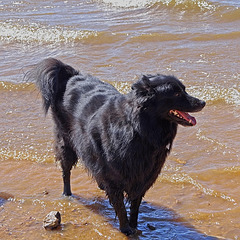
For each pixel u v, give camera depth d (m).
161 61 13.63
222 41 15.21
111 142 6.11
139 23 17.73
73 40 15.94
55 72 7.63
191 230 6.45
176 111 5.91
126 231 6.50
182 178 7.78
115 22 17.97
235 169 7.95
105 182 6.48
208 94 11.09
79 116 6.91
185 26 17.08
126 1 20.59
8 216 6.91
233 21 17.41
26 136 9.67
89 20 18.36
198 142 9.05
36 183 7.98
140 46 15.05
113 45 15.30
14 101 11.55
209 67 12.91
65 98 7.40
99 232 6.52
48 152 9.00
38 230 6.54
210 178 7.79
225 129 9.48
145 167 6.11
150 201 7.30
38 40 16.12
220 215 6.75
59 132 7.58
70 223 6.74
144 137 5.84
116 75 12.59
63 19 18.62
